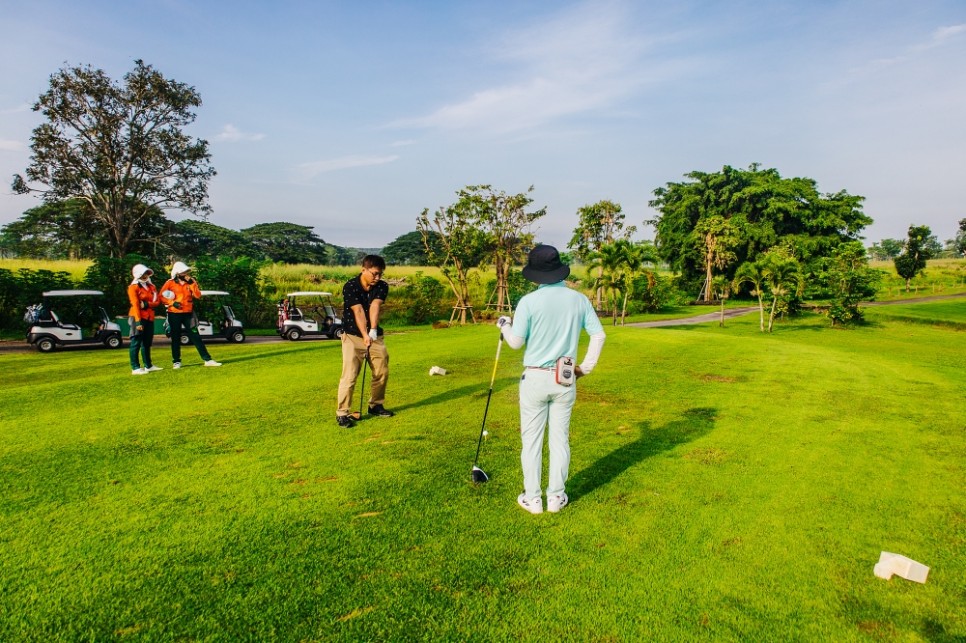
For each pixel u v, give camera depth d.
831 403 7.10
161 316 20.78
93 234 46.28
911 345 23.02
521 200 30.94
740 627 2.58
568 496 4.02
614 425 5.95
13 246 51.56
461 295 31.89
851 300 31.42
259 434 5.41
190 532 3.39
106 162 38.53
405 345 12.41
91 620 2.57
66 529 3.41
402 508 3.76
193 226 83.12
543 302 3.64
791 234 57.56
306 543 3.28
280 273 43.22
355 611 2.66
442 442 5.20
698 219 63.12
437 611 2.67
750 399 7.25
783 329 30.84
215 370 9.10
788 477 4.44
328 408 6.47
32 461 4.58
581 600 2.77
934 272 69.38
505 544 3.30
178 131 40.38
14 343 17.41
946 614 2.71
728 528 3.55
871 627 2.60
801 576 3.02
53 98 36.22
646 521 3.63
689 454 4.99
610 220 48.03
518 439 5.32
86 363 10.91
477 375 8.67
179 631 2.50
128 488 4.05
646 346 12.61
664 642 2.48
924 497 4.08
